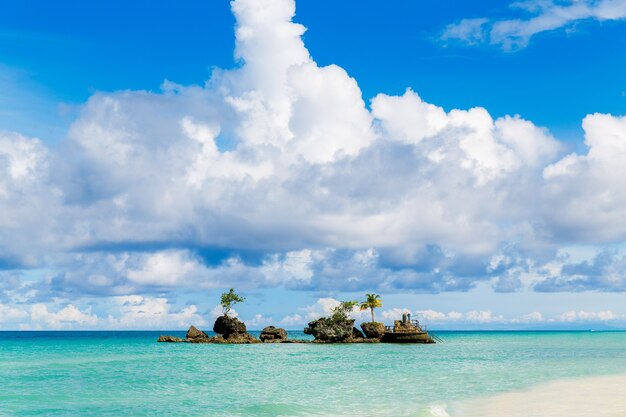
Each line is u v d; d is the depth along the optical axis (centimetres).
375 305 13038
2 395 3703
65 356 8406
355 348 10625
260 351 9669
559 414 2709
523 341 17350
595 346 12481
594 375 4781
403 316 12469
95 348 11475
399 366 6247
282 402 3341
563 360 7094
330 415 2822
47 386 4244
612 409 2856
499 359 7400
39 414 2980
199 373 5372
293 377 4959
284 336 13338
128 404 3319
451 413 2805
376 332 12600
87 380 4703
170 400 3481
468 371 5419
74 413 3009
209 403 3334
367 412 2908
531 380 4378
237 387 4178
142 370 5731
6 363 6812
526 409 2880
